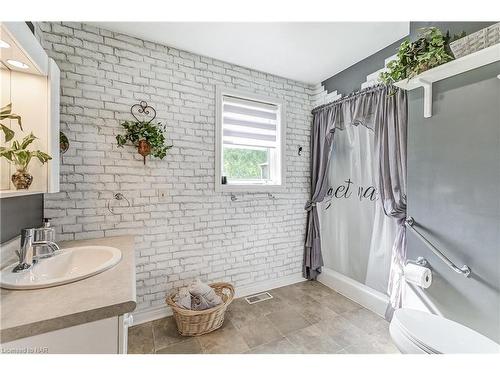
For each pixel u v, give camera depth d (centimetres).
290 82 278
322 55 226
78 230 179
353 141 247
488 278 124
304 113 289
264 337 182
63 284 97
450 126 139
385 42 204
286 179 278
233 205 245
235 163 261
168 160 211
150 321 202
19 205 133
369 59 228
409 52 146
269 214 267
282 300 238
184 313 174
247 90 250
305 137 291
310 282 281
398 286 189
